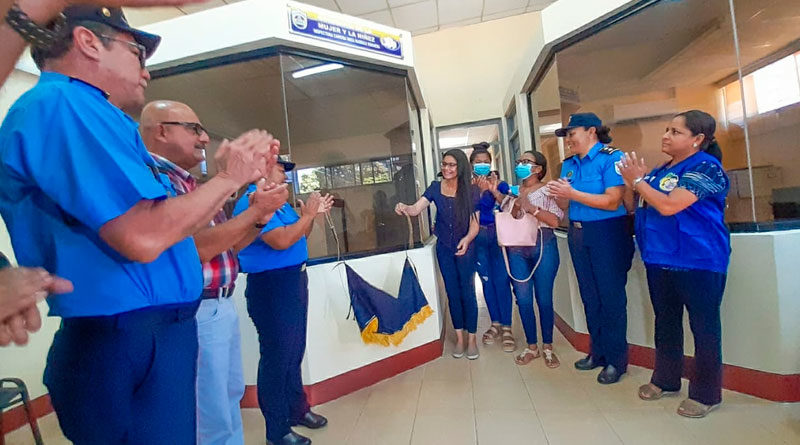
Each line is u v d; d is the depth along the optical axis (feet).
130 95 3.03
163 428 2.87
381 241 9.79
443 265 9.07
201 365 4.21
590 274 7.66
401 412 6.99
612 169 6.93
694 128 5.80
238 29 7.50
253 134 3.06
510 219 8.48
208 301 4.27
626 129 10.11
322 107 10.07
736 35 7.96
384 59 8.97
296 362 6.40
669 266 6.08
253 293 5.84
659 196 5.72
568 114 10.53
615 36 8.85
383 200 10.48
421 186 13.52
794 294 6.04
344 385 7.82
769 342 6.17
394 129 10.49
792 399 6.10
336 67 8.85
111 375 2.64
